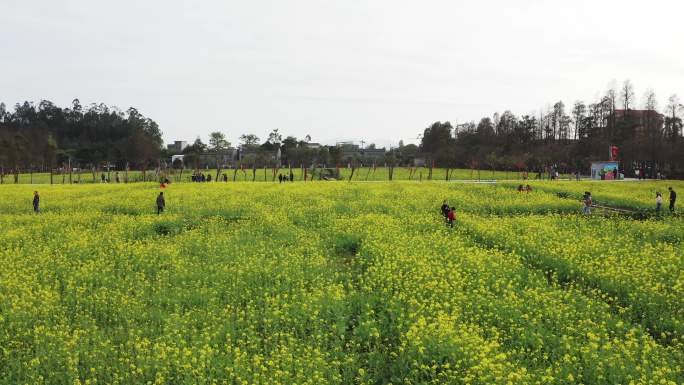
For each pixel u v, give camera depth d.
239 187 43.72
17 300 12.32
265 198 34.66
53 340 10.44
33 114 163.75
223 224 24.52
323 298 12.84
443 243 18.81
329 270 15.66
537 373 8.95
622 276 14.30
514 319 11.44
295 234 21.05
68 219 25.55
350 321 11.91
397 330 11.04
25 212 29.95
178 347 10.09
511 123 130.62
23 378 9.20
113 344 10.59
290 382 8.88
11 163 89.44
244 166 105.25
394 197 36.00
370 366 9.79
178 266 15.59
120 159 114.88
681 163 77.62
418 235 20.56
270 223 23.72
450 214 23.88
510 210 30.84
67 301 12.83
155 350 9.68
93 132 152.75
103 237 20.45
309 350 9.91
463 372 9.00
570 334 10.84
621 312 11.97
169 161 123.69
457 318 11.56
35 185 50.50
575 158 95.50
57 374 9.11
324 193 38.00
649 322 11.86
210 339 10.59
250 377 9.03
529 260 17.44
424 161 119.50
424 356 9.43
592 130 103.38
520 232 22.16
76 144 134.50
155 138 155.38
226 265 15.93
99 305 12.51
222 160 119.06
